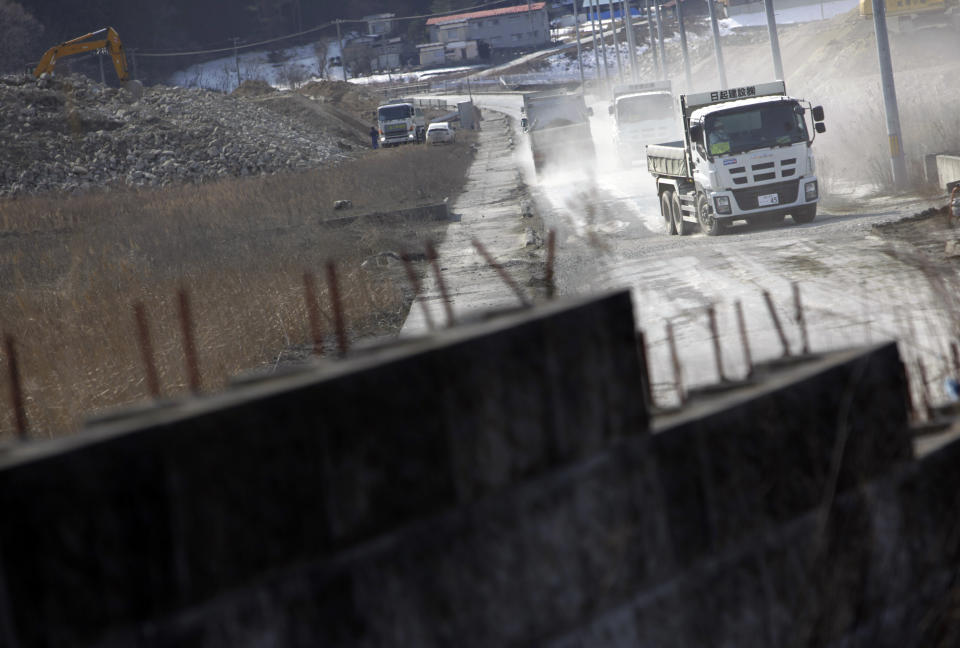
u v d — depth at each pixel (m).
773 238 69.94
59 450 6.35
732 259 60.91
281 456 7.22
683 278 55.56
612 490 9.09
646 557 9.22
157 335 42.75
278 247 82.44
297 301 51.56
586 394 8.99
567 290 55.59
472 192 151.25
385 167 188.50
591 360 9.06
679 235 85.12
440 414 8.05
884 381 11.37
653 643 9.23
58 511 6.29
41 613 6.21
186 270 68.81
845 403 10.88
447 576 8.01
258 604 7.09
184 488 6.80
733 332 38.72
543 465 8.66
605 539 8.95
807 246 62.50
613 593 8.95
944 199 76.12
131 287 57.94
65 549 6.31
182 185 176.50
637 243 78.81
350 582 7.52
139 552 6.60
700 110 81.75
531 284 59.16
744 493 9.95
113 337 42.28
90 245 91.25
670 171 88.81
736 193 78.44
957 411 14.72
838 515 10.66
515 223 103.75
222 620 6.93
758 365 11.86
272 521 7.16
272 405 7.20
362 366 7.70
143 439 6.63
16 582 6.13
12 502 6.12
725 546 9.77
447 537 8.04
